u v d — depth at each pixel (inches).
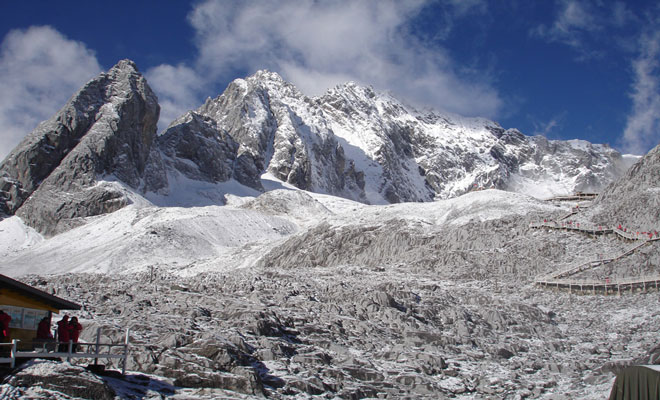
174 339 1514.5
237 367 1418.6
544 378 1785.2
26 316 1159.0
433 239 4131.4
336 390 1487.5
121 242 5743.1
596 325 2469.2
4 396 1023.0
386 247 4229.8
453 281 3243.1
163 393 1255.5
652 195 3676.2
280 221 7007.9
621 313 2573.8
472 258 3560.5
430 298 2635.3
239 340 1625.2
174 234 5866.1
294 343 1807.3
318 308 2283.5
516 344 2123.5
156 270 4751.5
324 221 5157.5
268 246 4968.0
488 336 2244.1
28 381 1064.8
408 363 1776.6
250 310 1943.9
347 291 2549.2
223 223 6446.9
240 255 4918.8
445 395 1572.3
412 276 3361.2
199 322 1822.1
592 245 3442.4
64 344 1160.2
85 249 5999.0
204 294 2298.2
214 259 5024.6
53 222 7288.4
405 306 2423.7
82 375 1119.6
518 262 3398.1
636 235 3331.7
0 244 6830.7
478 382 1689.2
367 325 2100.1
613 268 3085.6
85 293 2119.8
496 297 2864.2
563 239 3597.4
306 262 4320.9
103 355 1218.6
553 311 2667.3
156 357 1403.8
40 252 6235.2
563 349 2138.3
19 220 7401.6
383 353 1845.5
